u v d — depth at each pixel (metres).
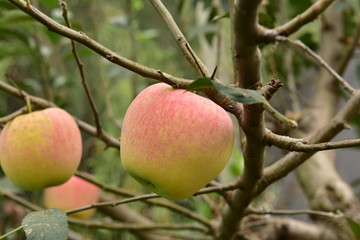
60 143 0.99
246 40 0.82
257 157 0.89
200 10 1.45
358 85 1.57
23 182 1.00
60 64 1.66
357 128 1.36
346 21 1.41
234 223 1.01
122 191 1.09
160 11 0.90
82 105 2.13
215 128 0.87
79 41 0.84
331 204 1.18
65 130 1.00
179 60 2.29
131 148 0.88
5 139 0.99
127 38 2.01
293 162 0.94
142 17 2.39
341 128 0.95
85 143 2.14
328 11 1.31
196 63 0.88
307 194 1.22
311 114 1.26
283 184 1.70
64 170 1.00
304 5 1.21
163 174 0.86
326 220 1.20
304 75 1.61
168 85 0.89
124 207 1.36
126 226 1.14
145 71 0.86
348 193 1.19
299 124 1.25
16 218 1.45
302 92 1.54
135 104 0.89
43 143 0.98
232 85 0.87
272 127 1.22
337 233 1.18
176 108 0.86
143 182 0.89
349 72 1.58
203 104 0.87
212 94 0.87
